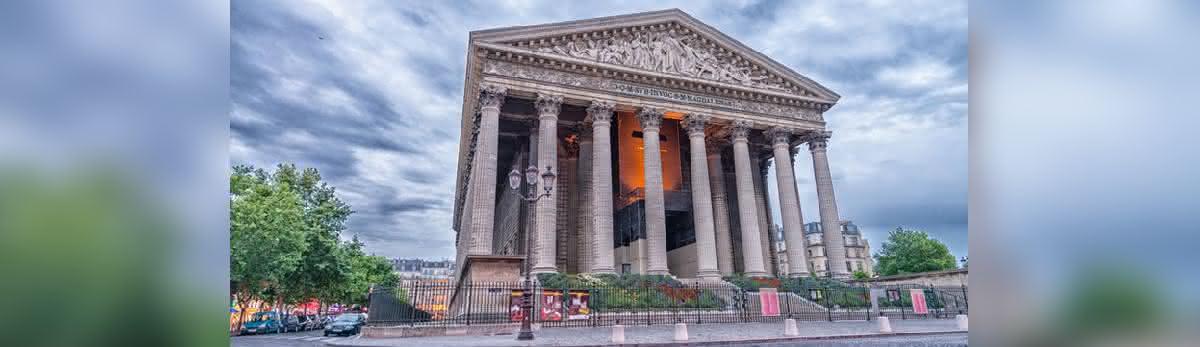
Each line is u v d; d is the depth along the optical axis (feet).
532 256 157.07
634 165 209.15
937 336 92.07
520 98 180.24
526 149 207.10
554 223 158.92
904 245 355.36
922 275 169.07
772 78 202.49
